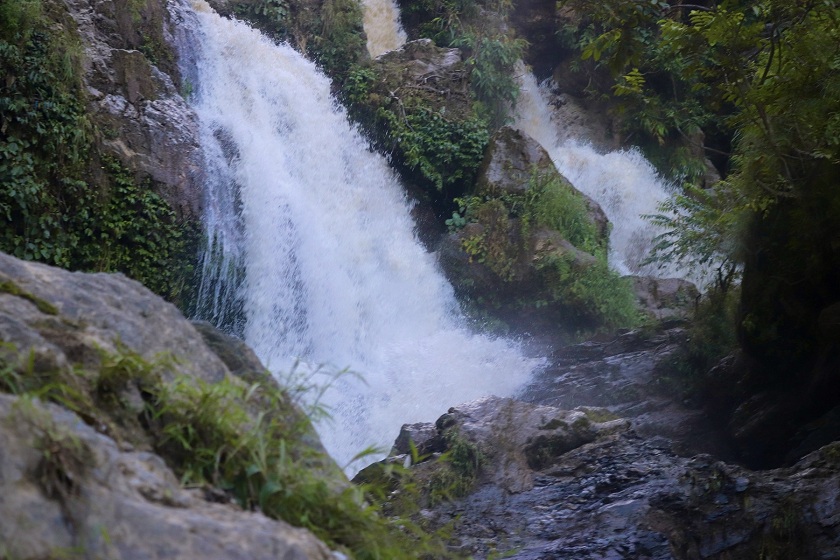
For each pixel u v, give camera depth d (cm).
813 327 1117
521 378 1551
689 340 1362
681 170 2522
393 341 1812
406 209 2109
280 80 2053
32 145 1425
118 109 1580
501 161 2064
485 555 807
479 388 1567
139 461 217
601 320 1834
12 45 1423
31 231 1398
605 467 958
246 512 223
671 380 1341
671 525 827
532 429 1019
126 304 288
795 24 1046
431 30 2545
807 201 1082
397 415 1527
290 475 251
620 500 877
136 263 1526
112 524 187
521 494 930
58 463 188
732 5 1051
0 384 215
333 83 2208
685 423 1270
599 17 1044
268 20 2205
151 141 1591
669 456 974
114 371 245
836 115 1008
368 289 1864
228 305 1644
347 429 1474
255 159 1788
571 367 1477
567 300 1847
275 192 1783
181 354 288
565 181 2066
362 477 779
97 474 196
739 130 1151
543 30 2775
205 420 249
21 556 171
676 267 2206
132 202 1522
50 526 179
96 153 1516
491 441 988
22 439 186
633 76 1112
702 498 845
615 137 2623
